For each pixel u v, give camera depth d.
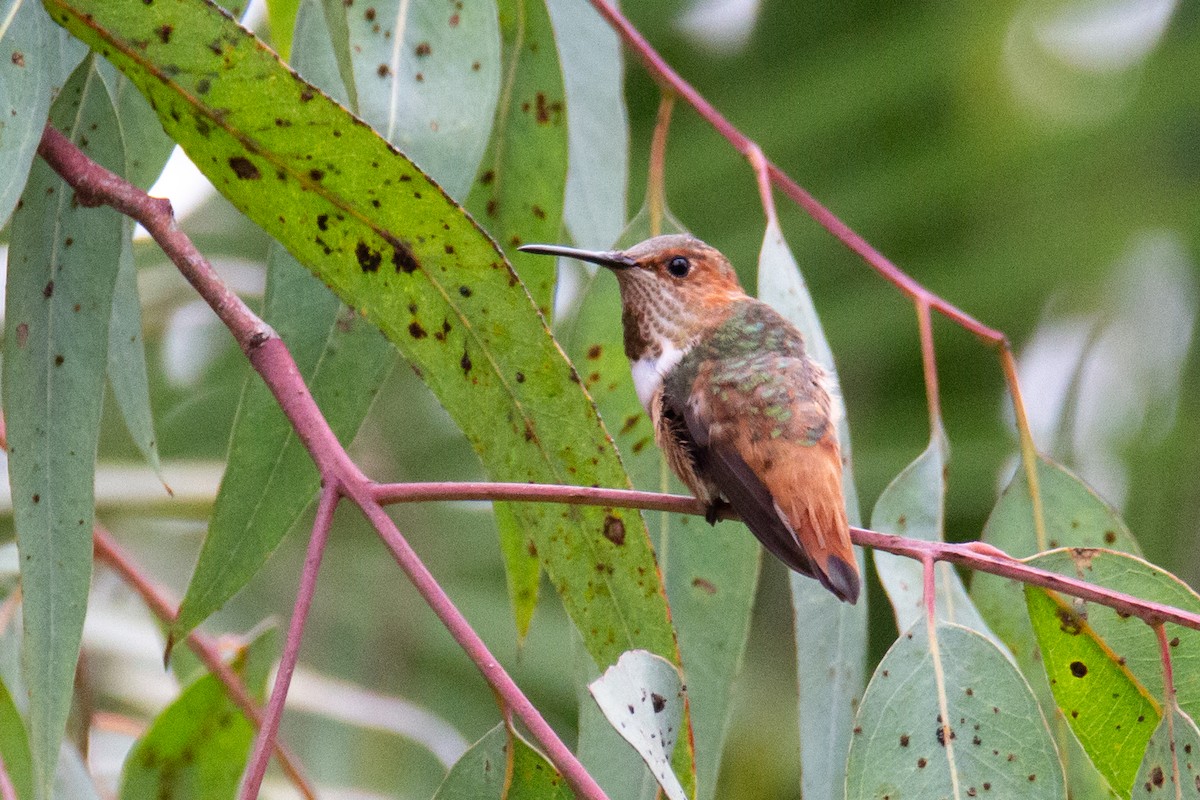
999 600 6.08
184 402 8.73
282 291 5.16
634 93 8.00
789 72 7.66
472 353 4.58
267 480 4.94
